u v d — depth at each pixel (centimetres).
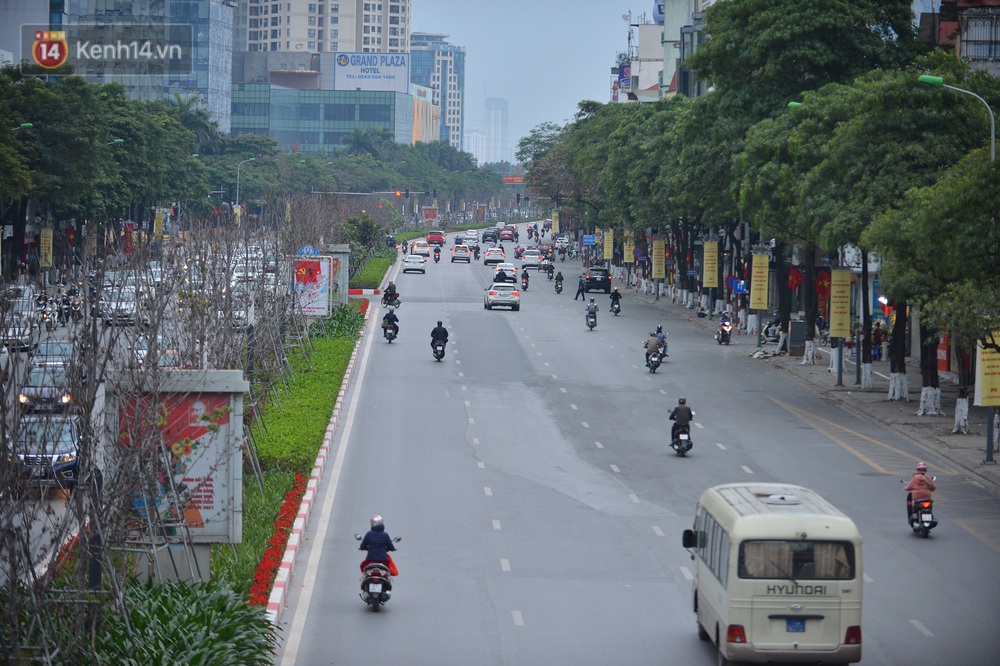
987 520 4303
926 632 3077
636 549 3856
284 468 4700
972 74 6488
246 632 2594
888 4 8544
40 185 11375
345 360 7825
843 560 2619
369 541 3238
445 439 5678
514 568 3619
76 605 2369
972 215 4603
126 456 2600
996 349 4991
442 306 12825
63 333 5272
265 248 7531
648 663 2828
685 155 10288
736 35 8812
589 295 15238
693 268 13662
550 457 5309
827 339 10081
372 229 18000
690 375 8069
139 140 14400
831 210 6412
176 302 5012
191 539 3064
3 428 2191
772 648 2597
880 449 5591
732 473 5012
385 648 2900
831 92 7525
